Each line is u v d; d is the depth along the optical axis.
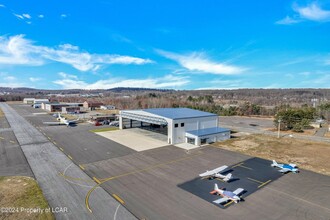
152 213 16.80
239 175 24.83
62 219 15.81
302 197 19.69
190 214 16.73
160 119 41.06
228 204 18.34
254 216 16.58
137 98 159.25
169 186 21.67
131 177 23.81
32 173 24.62
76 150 34.12
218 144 39.34
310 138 46.28
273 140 43.59
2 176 23.72
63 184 21.80
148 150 34.56
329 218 16.39
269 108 104.06
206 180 23.23
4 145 36.91
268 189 21.30
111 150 34.25
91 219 15.84
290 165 26.88
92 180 22.91
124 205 17.92
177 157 31.12
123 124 53.66
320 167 27.70
